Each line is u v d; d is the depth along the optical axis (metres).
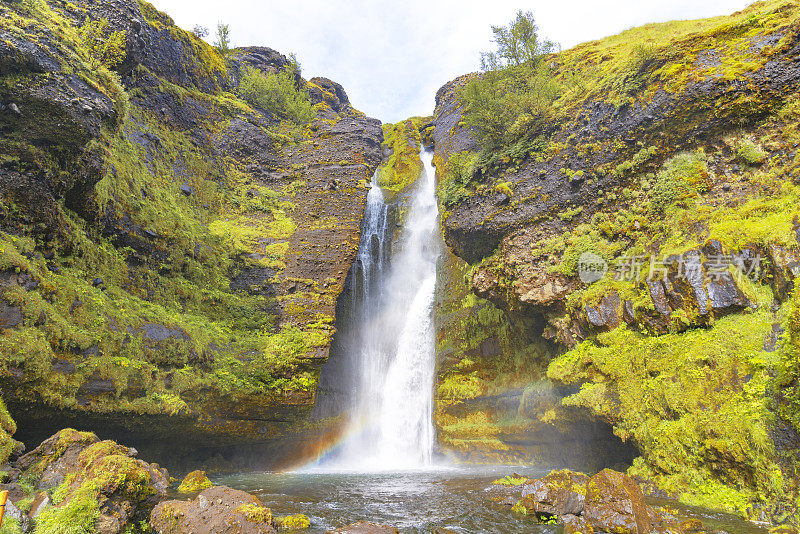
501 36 20.62
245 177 22.59
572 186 14.27
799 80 10.31
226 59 27.77
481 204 16.69
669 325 9.81
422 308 23.23
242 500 7.23
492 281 15.66
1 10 10.54
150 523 6.90
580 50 19.91
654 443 9.14
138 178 15.90
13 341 8.81
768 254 8.65
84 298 11.26
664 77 12.55
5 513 5.72
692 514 7.29
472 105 18.20
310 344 17.27
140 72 18.47
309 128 27.19
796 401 6.96
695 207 11.02
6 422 8.02
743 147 10.69
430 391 20.59
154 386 12.18
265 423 15.92
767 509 6.98
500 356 18.09
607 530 6.30
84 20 14.48
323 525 7.59
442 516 8.11
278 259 19.73
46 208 11.09
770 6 13.04
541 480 8.50
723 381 8.21
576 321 12.58
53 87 10.58
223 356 15.35
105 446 7.72
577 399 11.16
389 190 29.19
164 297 15.17
